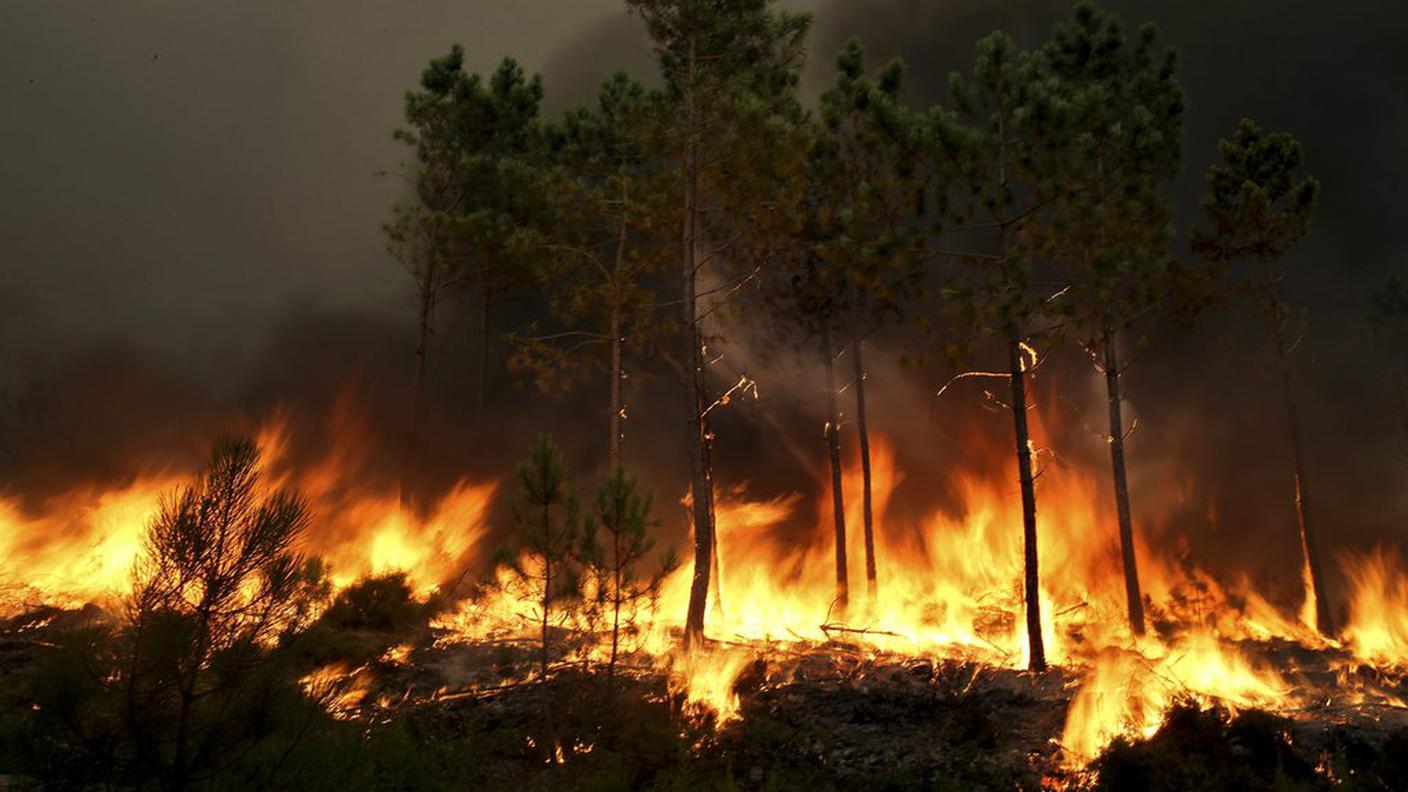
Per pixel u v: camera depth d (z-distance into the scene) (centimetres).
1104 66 2225
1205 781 1025
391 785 901
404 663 1403
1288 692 1454
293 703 633
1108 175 1880
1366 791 1032
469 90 2928
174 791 573
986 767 1153
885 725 1286
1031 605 1559
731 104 1981
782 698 1351
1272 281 2491
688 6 2045
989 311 1623
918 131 1686
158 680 570
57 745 566
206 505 596
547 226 2783
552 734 1162
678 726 1203
